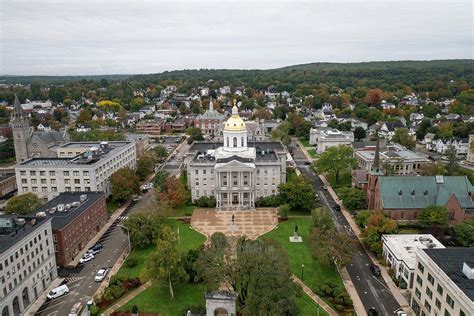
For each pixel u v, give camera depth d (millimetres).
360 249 115000
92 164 153375
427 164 177000
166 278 91250
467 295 65562
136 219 115812
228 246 86250
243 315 73688
